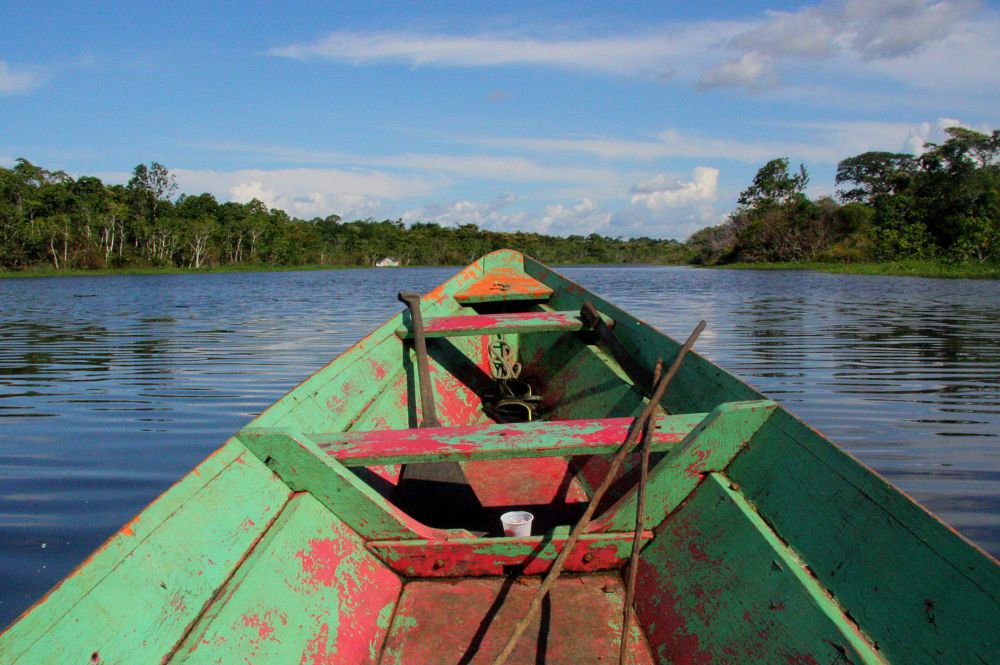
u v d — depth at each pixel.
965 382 8.19
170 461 5.62
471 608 2.33
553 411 4.86
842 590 1.85
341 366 3.86
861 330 13.36
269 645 1.84
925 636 1.59
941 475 4.95
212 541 2.01
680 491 2.52
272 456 2.47
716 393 3.14
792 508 2.16
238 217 72.62
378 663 2.10
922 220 47.41
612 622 2.28
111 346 12.28
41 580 3.55
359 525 2.48
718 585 2.15
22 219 53.12
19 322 16.94
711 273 47.66
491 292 6.11
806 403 7.20
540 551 2.46
